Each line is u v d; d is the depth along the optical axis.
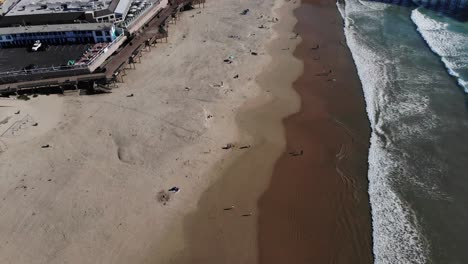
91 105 59.34
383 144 51.03
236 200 43.50
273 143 51.47
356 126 54.41
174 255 37.81
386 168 47.31
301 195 44.12
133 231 40.00
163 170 47.00
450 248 38.03
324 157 49.25
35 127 54.88
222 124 54.50
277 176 46.56
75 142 51.91
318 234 39.78
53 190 44.81
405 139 51.69
